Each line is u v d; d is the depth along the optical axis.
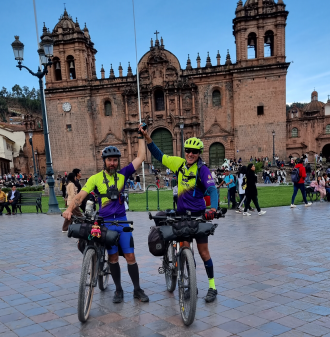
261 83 42.66
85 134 47.06
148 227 10.24
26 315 4.11
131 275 4.48
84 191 4.31
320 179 15.06
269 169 38.22
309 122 53.34
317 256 6.21
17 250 7.84
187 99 46.22
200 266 5.89
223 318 3.82
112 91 47.50
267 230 8.86
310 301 4.20
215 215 3.99
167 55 46.66
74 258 6.88
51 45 14.83
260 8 42.75
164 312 4.07
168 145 47.19
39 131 58.38
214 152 45.50
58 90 46.97
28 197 16.42
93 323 3.83
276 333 3.41
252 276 5.23
